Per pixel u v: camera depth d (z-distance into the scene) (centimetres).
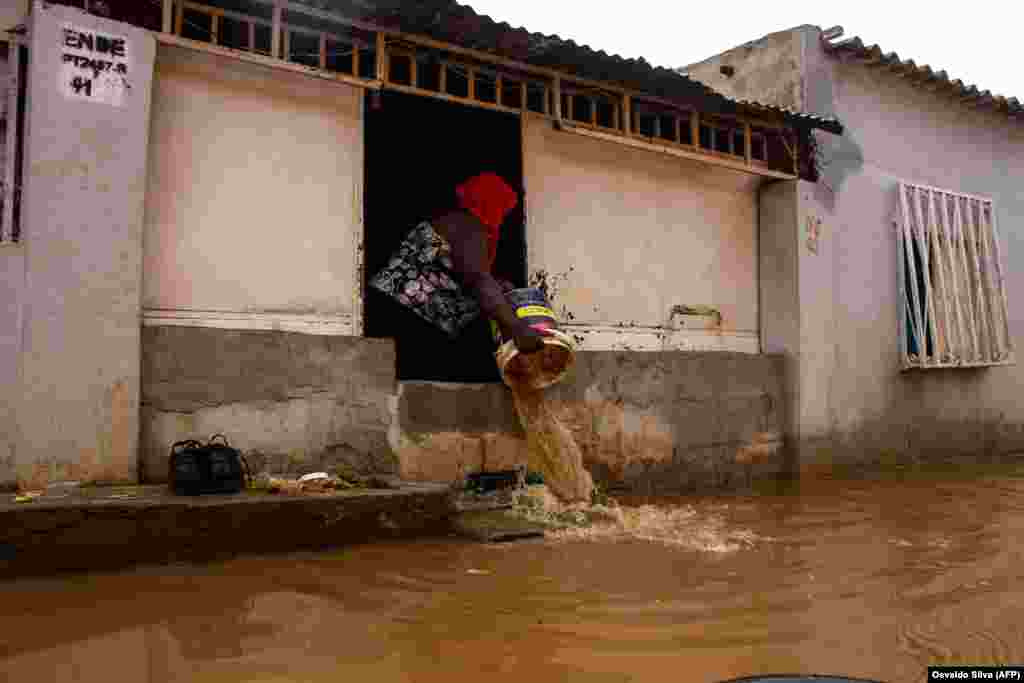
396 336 538
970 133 954
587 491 573
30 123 404
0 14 423
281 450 476
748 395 715
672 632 283
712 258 733
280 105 505
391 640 271
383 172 541
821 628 289
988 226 947
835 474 757
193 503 368
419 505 432
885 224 841
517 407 562
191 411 450
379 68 515
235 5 482
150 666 242
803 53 785
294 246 505
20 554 334
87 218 414
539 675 241
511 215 592
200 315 469
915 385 852
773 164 745
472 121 582
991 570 378
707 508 564
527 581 350
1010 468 815
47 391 399
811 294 754
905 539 450
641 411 644
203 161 475
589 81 611
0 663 242
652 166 693
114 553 351
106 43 426
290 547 390
